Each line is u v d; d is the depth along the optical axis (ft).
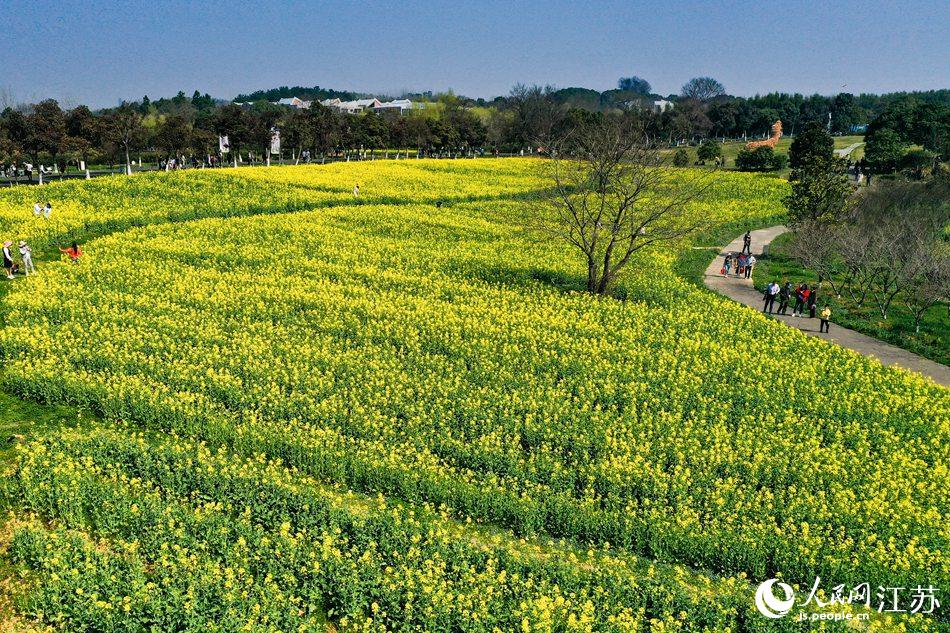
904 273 112.16
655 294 111.04
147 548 45.75
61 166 255.91
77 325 81.20
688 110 447.42
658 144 116.78
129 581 41.78
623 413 67.92
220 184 184.75
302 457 57.82
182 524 46.80
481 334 88.63
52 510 49.06
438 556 45.55
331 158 337.93
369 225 156.04
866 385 76.79
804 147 285.02
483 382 73.87
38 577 43.62
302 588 43.37
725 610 42.04
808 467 58.70
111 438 58.95
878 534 50.98
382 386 71.87
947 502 55.42
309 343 82.43
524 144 394.52
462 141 364.99
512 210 187.83
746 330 95.20
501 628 40.88
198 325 86.02
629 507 52.70
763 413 69.87
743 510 52.80
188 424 61.93
